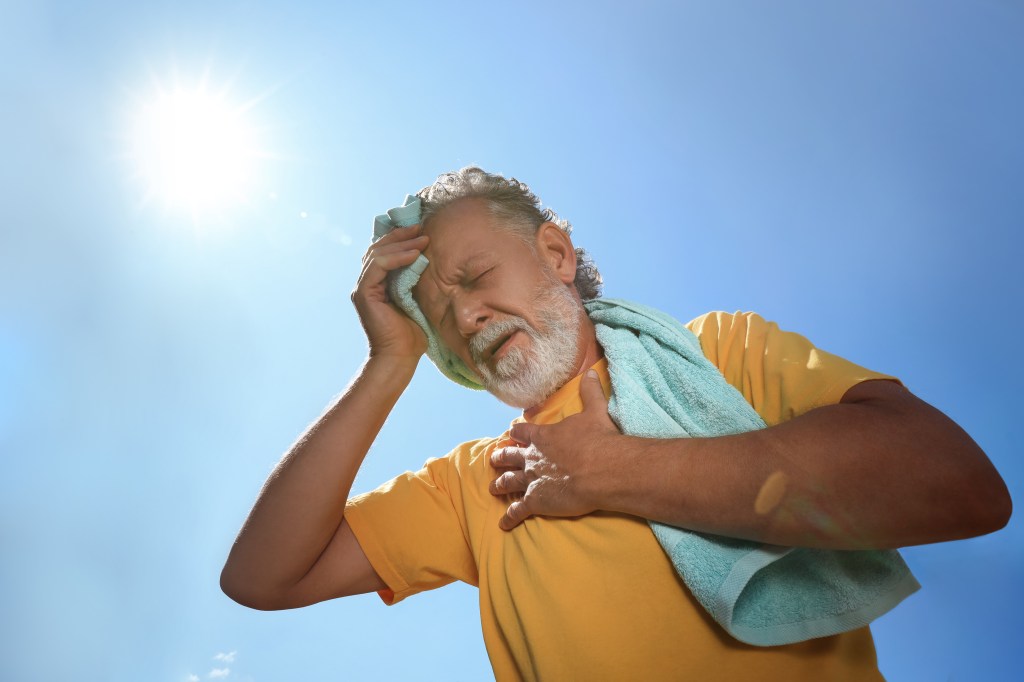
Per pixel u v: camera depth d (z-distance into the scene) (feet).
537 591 2.94
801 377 2.81
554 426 3.11
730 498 2.49
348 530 3.76
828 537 2.40
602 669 2.70
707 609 2.56
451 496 3.78
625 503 2.75
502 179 3.94
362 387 3.72
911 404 2.46
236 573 3.60
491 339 3.51
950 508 2.29
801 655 2.63
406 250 3.70
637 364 3.24
